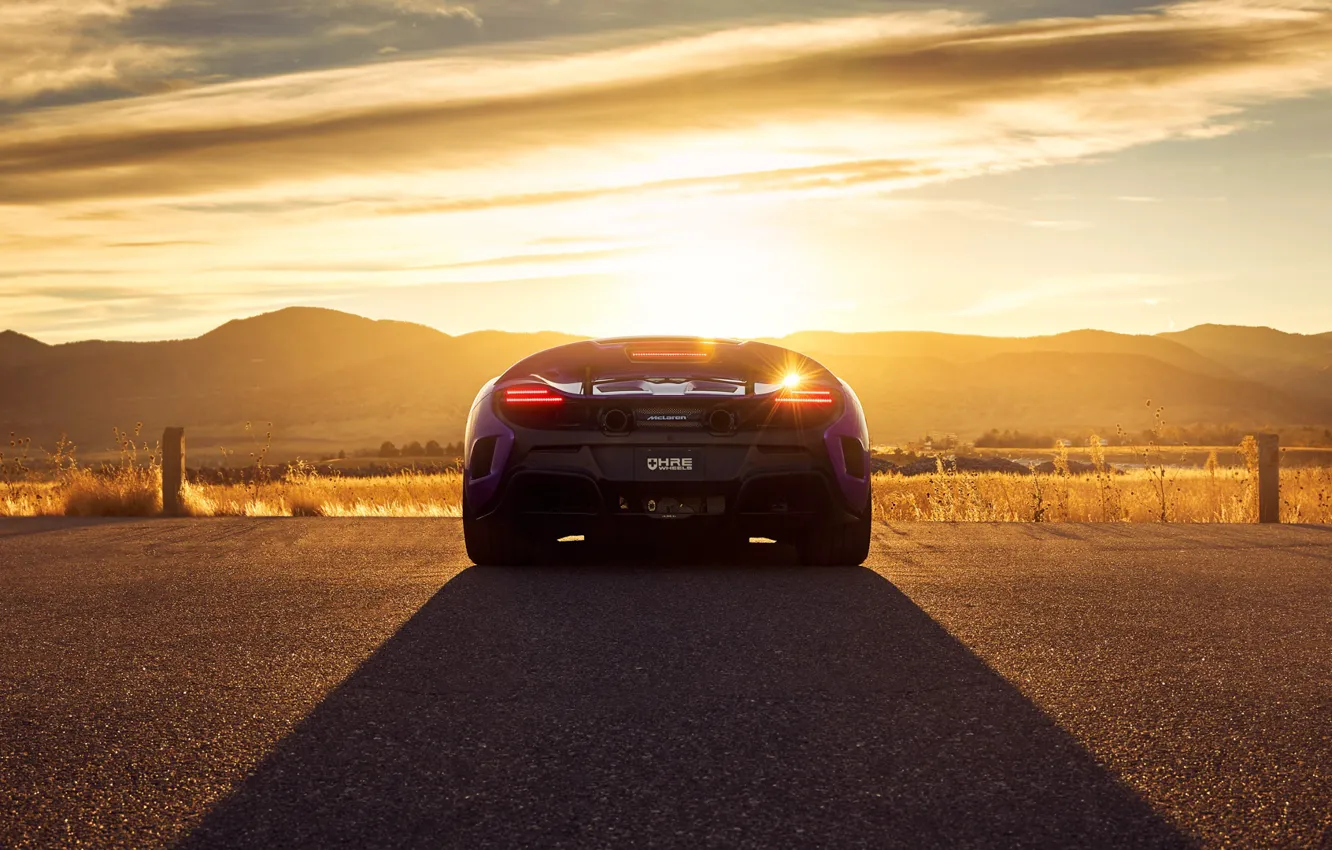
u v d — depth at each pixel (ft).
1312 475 50.44
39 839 8.13
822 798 8.88
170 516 35.81
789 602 17.29
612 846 7.97
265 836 8.18
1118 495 38.70
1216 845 7.92
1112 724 10.80
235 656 13.89
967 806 8.68
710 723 10.93
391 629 15.46
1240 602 17.40
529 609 16.81
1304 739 10.31
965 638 14.70
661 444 19.26
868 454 20.43
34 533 28.35
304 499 38.32
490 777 9.41
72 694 12.12
